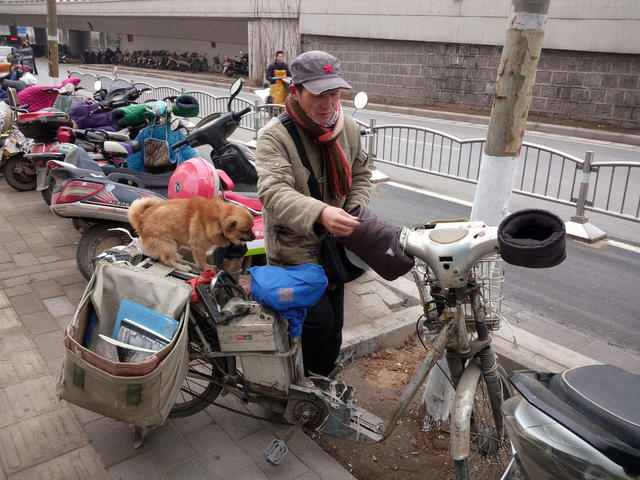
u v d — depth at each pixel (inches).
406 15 764.6
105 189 167.6
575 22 593.6
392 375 145.1
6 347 142.8
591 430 67.9
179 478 103.0
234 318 101.3
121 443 111.0
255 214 176.9
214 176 152.6
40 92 312.2
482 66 703.7
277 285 96.7
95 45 2460.6
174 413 116.2
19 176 286.5
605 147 496.7
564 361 141.4
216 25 1344.7
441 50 741.3
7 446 108.7
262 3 1012.5
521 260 77.3
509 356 142.9
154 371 88.4
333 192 103.6
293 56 970.7
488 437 103.8
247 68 1258.6
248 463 107.6
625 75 573.6
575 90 613.3
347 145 105.7
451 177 325.7
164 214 118.9
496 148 116.3
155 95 593.9
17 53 872.9
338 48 885.2
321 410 105.2
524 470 79.1
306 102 94.8
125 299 99.7
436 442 120.5
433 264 87.4
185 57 1483.8
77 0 1750.7
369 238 87.0
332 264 103.1
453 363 101.7
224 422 119.1
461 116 669.3
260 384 105.9
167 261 117.2
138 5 1457.9
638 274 223.0
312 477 105.0
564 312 188.9
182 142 183.6
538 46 109.7
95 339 100.3
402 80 797.2
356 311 168.7
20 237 223.0
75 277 186.2
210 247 122.6
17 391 125.3
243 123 478.0
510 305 193.5
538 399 72.6
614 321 182.9
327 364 120.0
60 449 108.7
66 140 220.2
